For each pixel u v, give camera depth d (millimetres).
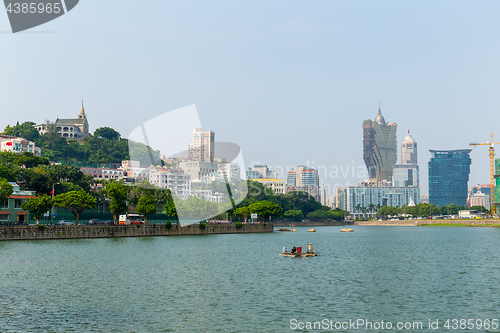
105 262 94500
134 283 71938
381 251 136375
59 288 66812
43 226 141875
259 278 79000
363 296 64875
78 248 120062
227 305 58406
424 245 163500
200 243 150875
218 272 85250
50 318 51062
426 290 69562
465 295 66062
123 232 164000
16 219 157875
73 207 157500
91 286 68750
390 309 57594
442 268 94875
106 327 48188
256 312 55281
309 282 75625
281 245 151500
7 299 59438
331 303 60438
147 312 54250
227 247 138625
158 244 141125
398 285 73562
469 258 115688
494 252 133750
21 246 121562
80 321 50094
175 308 56406
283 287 70938
